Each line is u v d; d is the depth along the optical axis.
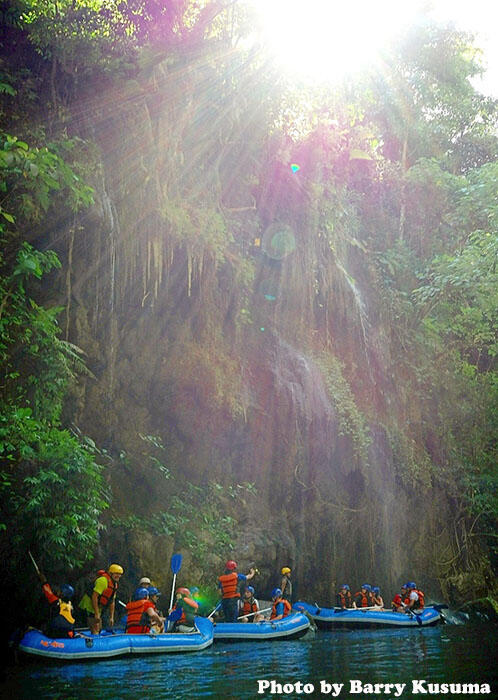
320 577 19.42
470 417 27.56
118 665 9.74
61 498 11.52
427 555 23.44
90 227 14.74
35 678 8.62
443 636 14.63
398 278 27.81
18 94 14.58
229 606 13.76
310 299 22.23
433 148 32.19
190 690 7.75
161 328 17.58
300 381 20.36
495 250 23.69
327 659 10.49
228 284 19.34
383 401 24.03
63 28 14.79
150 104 16.64
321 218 22.75
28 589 11.66
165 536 15.18
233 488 18.36
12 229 13.20
